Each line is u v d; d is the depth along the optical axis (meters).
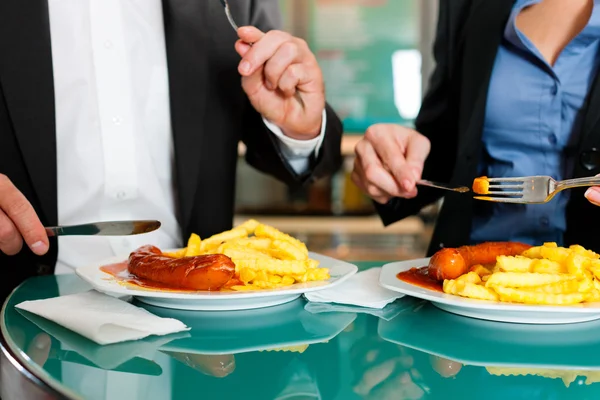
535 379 0.74
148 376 0.74
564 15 1.60
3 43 1.53
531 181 1.13
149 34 1.71
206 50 1.75
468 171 1.76
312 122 1.67
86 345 0.87
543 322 0.99
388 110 5.10
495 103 1.70
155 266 1.08
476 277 1.03
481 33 1.74
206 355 0.83
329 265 1.27
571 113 1.61
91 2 1.62
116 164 1.68
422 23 4.94
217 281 1.01
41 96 1.55
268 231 1.21
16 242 1.22
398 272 1.21
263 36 1.50
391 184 1.55
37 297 1.18
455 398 0.68
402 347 0.87
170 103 1.73
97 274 1.15
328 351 0.85
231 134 1.84
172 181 1.81
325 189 4.66
